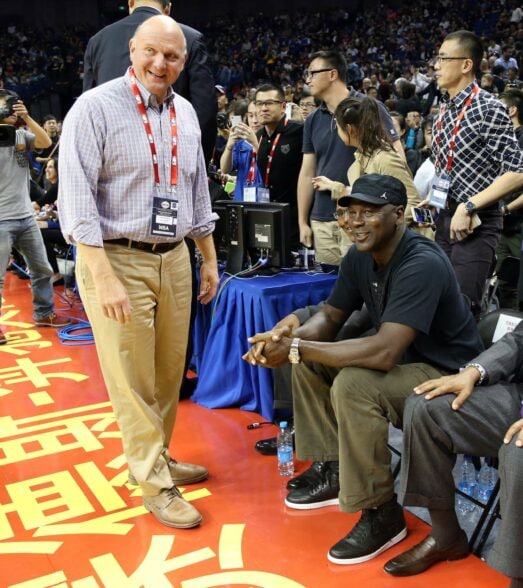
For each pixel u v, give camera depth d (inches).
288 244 118.0
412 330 75.2
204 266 96.1
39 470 101.5
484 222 102.0
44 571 76.3
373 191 76.4
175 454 105.4
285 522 85.5
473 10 693.3
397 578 73.6
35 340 170.7
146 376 84.1
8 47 708.7
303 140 134.6
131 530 84.4
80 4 786.2
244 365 118.6
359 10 819.4
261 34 786.2
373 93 334.0
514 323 80.4
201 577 74.5
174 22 76.6
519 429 62.7
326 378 84.2
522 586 63.0
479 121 99.6
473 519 87.0
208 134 111.9
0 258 164.1
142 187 78.2
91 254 74.4
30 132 165.0
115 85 76.7
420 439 69.8
